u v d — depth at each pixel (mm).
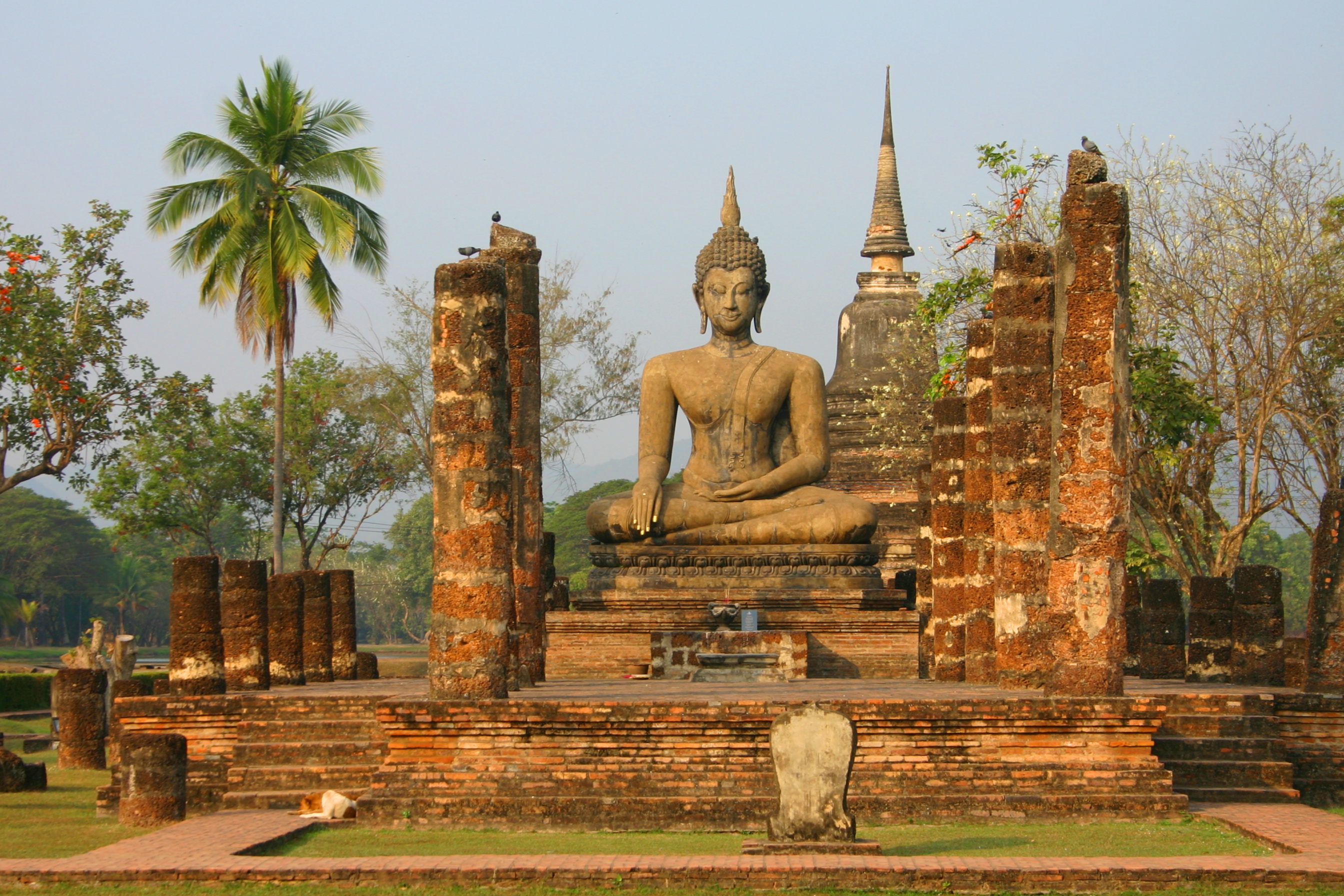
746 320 23656
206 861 10922
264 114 33469
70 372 35938
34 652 68625
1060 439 13469
